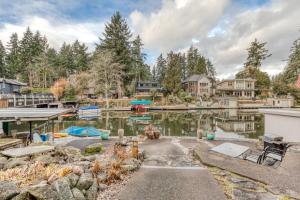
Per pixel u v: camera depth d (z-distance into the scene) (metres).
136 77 60.19
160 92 59.69
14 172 4.85
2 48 64.62
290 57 46.47
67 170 4.55
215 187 5.38
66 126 23.00
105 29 50.59
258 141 11.95
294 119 9.62
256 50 64.31
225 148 8.90
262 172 6.38
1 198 3.38
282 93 51.94
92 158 7.36
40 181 4.27
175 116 33.47
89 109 33.31
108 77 44.53
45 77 58.88
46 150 6.93
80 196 4.21
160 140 13.49
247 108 46.59
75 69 70.75
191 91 66.56
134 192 5.07
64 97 43.97
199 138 14.02
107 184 5.48
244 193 5.13
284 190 5.22
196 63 80.69
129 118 30.53
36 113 10.11
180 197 4.80
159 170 6.88
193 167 7.27
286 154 7.38
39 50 66.44
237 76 68.50
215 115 35.25
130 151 9.07
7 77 63.22
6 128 12.17
